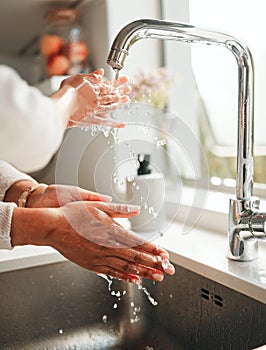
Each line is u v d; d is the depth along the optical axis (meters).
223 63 1.33
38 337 0.99
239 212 0.82
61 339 1.00
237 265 0.82
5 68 0.36
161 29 0.70
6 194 0.92
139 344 0.98
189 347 0.90
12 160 0.37
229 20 1.29
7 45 2.14
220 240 1.00
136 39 0.68
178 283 0.92
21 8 1.71
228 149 1.34
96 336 1.02
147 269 0.71
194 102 1.46
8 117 0.35
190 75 1.47
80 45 1.71
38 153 0.37
